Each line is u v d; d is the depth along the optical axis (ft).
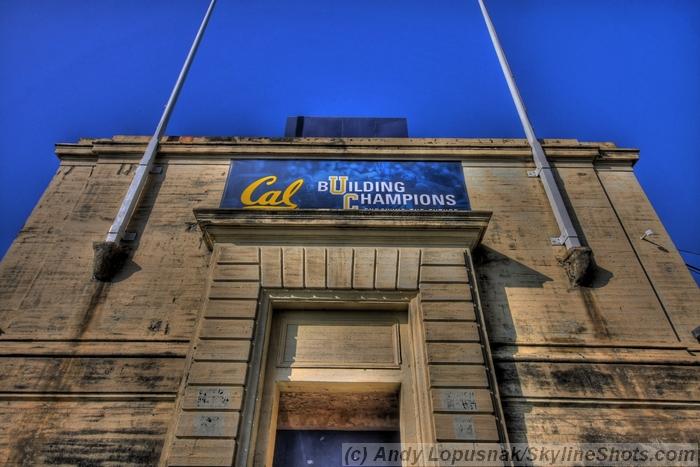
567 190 30.27
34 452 18.81
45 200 28.68
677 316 24.00
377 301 23.29
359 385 21.36
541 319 23.63
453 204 29.14
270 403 20.58
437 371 20.17
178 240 26.73
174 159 31.58
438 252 24.54
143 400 20.26
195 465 17.37
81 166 31.09
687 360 21.90
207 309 21.94
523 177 31.04
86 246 26.32
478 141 33.30
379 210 24.99
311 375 21.34
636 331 23.31
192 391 19.31
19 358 21.30
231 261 23.88
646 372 21.68
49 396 20.21
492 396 19.76
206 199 29.09
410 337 22.54
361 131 40.24
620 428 20.10
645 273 25.84
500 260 26.13
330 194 29.25
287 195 29.14
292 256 24.03
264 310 22.72
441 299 22.74
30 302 23.63
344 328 23.20
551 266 26.02
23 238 26.48
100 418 19.74
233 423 18.45
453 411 19.06
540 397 20.72
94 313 23.26
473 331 21.56
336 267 23.77
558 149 32.50
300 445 21.27
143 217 27.84
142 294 24.09
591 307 24.17
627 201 29.91
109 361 21.27
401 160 31.78
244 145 32.12
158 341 22.15
